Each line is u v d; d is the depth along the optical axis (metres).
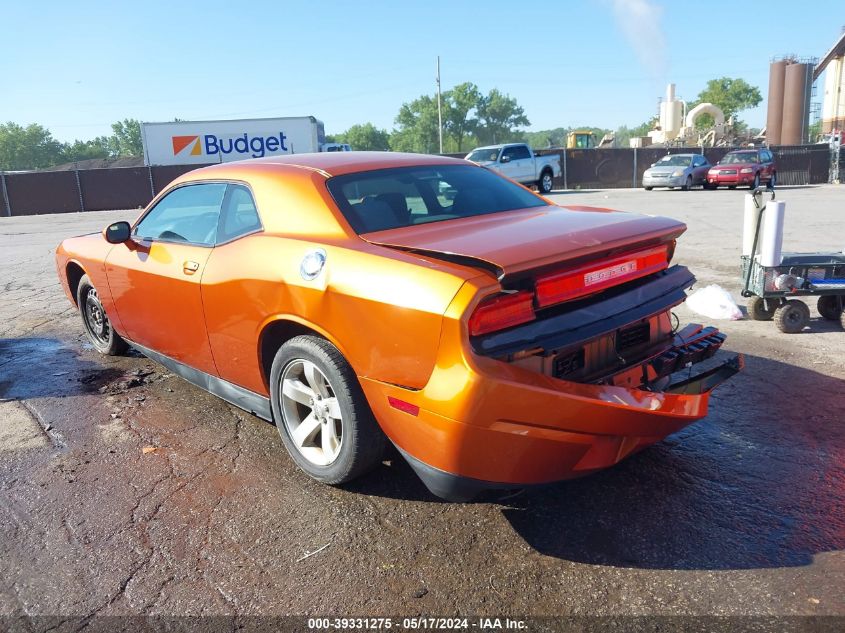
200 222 3.75
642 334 3.10
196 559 2.65
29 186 26.30
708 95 100.06
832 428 3.63
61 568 2.62
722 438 3.55
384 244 2.79
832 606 2.26
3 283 9.14
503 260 2.38
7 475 3.40
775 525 2.74
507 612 2.30
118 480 3.31
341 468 3.01
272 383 3.29
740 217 14.19
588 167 30.83
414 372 2.49
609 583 2.42
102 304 4.79
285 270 3.00
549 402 2.38
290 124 31.38
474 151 25.03
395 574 2.52
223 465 3.44
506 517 2.88
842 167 30.00
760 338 5.31
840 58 54.97
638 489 3.07
